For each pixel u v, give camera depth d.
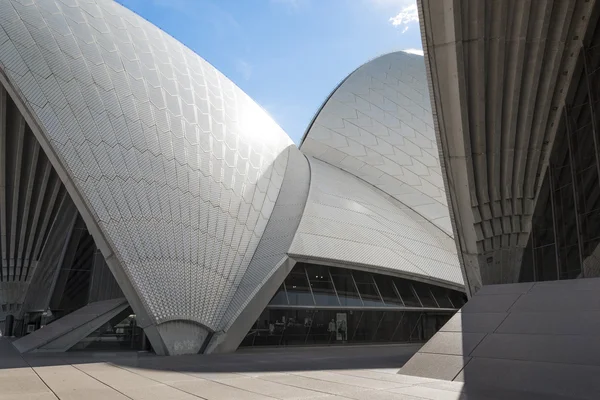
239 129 26.03
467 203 16.22
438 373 9.73
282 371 11.23
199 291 17.73
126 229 17.03
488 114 14.91
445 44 13.55
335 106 34.84
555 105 15.40
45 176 25.62
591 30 13.88
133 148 19.14
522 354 9.11
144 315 16.25
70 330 17.89
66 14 21.30
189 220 19.16
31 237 27.39
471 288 17.83
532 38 13.72
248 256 20.91
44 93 17.73
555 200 15.34
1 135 23.53
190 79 25.25
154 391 8.29
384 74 39.06
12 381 9.53
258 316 18.84
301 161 29.75
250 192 23.31
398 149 32.78
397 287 23.61
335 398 7.55
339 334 21.19
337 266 22.03
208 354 16.50
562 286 11.53
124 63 21.77
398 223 26.67
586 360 8.12
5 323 27.62
